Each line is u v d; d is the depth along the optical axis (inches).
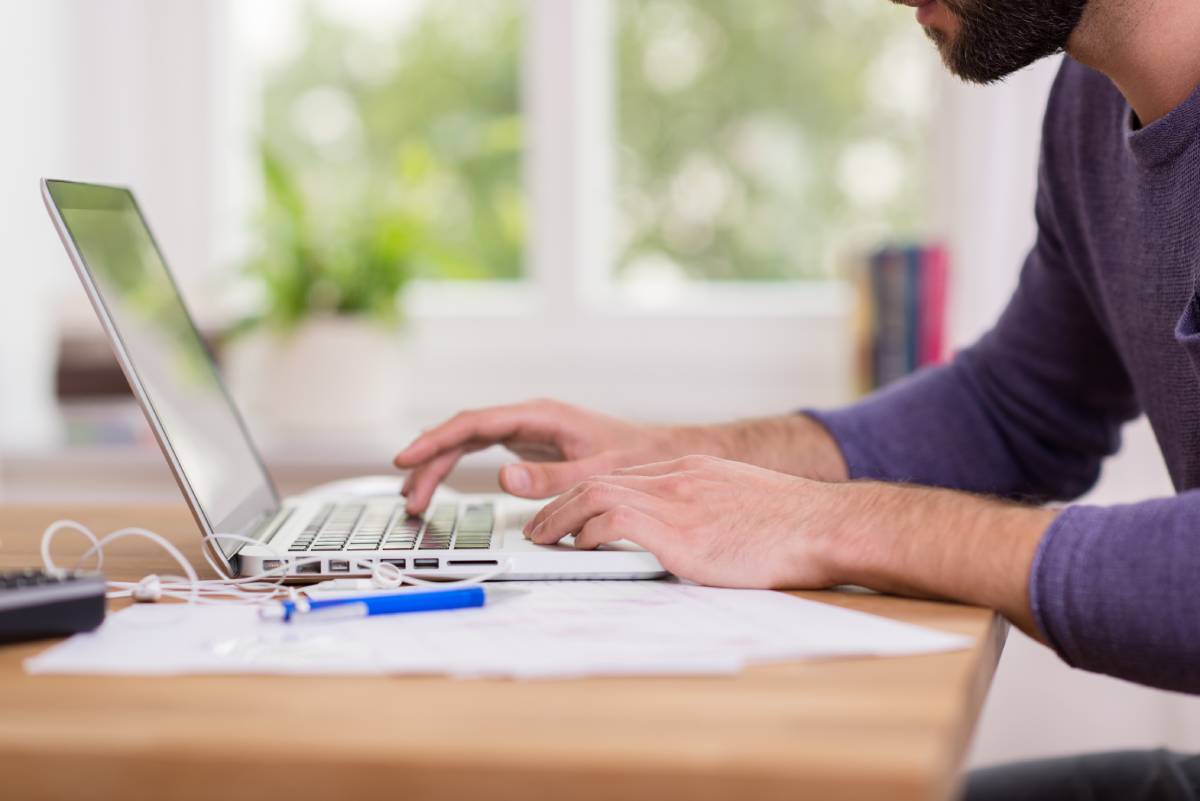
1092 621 23.4
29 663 20.3
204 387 36.9
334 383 74.9
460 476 69.7
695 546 27.7
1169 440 39.1
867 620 23.4
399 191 79.4
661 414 79.7
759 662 20.6
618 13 83.3
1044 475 43.6
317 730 16.8
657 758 15.4
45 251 81.6
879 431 41.9
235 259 81.9
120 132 82.7
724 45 82.4
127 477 73.2
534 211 82.7
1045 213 43.9
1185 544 23.3
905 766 15.0
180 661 20.4
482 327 83.7
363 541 30.8
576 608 24.7
